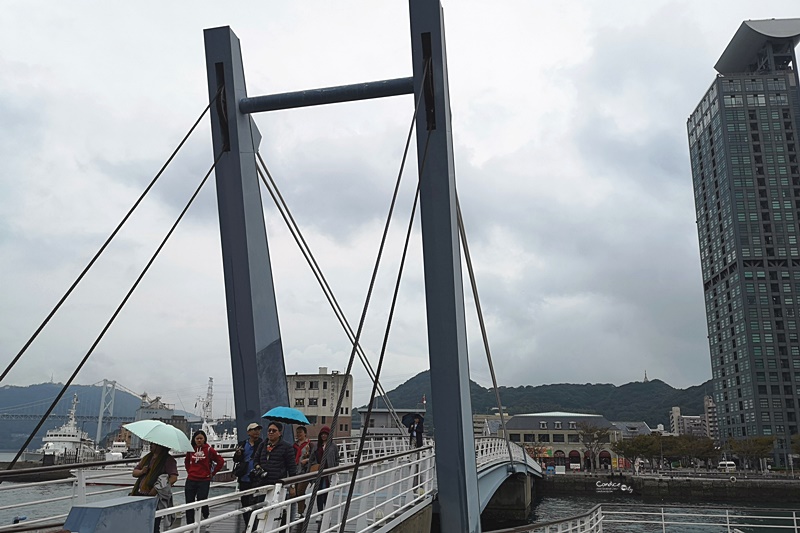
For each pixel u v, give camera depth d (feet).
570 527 60.18
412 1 52.95
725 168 533.55
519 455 172.35
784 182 521.65
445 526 51.39
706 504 278.87
